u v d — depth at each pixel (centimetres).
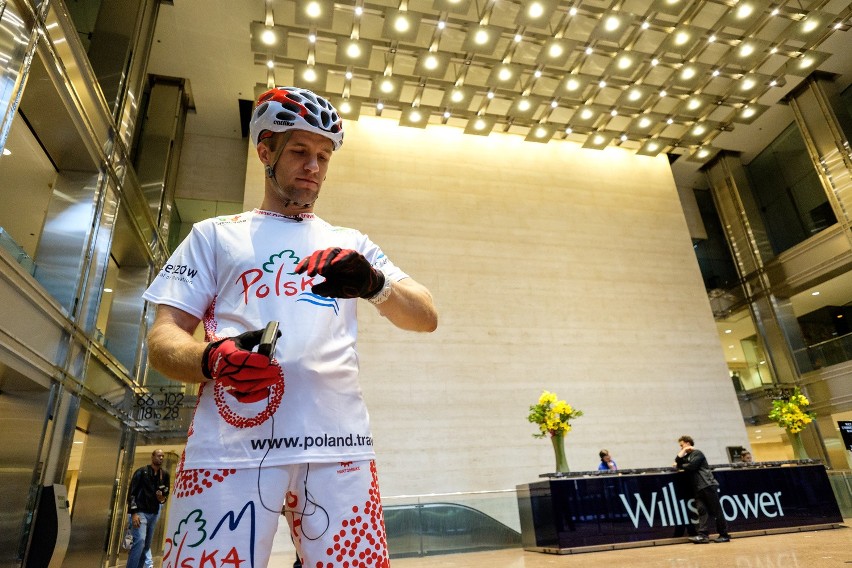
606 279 1414
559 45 1148
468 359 1223
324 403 75
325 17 1045
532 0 1039
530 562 545
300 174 91
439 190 1385
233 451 69
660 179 1609
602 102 1348
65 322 645
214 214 1380
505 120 1396
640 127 1443
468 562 604
